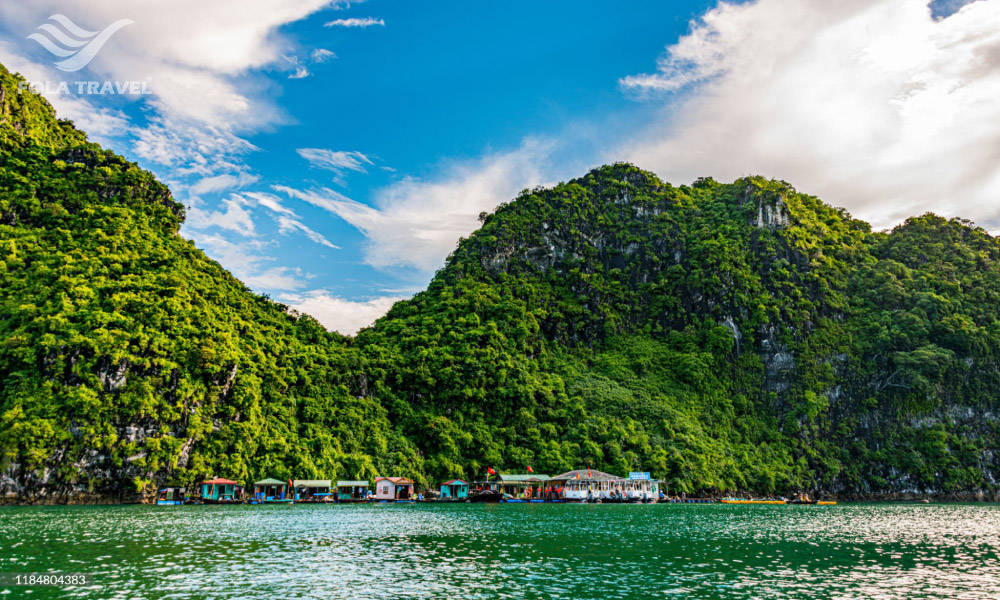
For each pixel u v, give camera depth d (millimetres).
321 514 96812
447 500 134500
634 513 107312
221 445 119812
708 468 156125
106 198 172250
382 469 137875
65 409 103062
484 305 191375
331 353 161500
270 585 42969
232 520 83000
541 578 46344
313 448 133750
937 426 188875
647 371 193125
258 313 167250
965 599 41281
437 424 151125
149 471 108250
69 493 101125
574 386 176375
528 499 137250
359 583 44031
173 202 184500
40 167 170250
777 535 74000
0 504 95438
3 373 106562
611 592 42156
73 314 115062
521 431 157250
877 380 198250
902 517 107688
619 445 151875
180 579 44219
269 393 137625
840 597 41531
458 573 47875
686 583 45125
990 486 185250
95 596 39312
